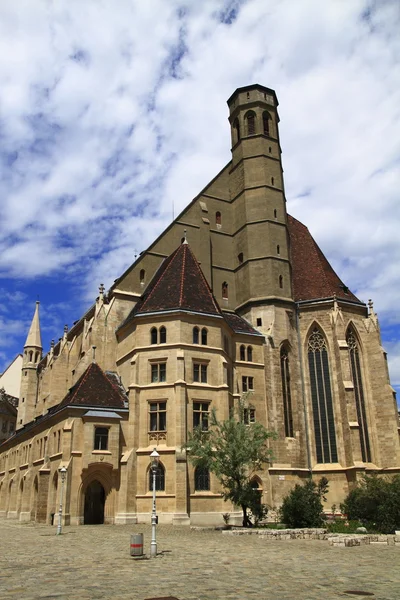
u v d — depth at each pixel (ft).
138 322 164.66
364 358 192.34
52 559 66.18
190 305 165.68
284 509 112.78
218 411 157.07
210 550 76.13
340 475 174.40
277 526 116.88
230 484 127.44
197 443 129.70
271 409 179.42
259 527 120.98
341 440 178.50
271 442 174.70
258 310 196.85
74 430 146.00
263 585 45.93
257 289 200.23
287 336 192.75
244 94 232.53
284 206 217.15
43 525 140.87
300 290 207.51
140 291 193.98
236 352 181.57
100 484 162.50
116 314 187.01
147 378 157.79
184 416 149.69
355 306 197.47
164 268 189.78
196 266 184.65
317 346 194.08
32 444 186.29
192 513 142.72
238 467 126.72
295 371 190.29
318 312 196.65
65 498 138.62
